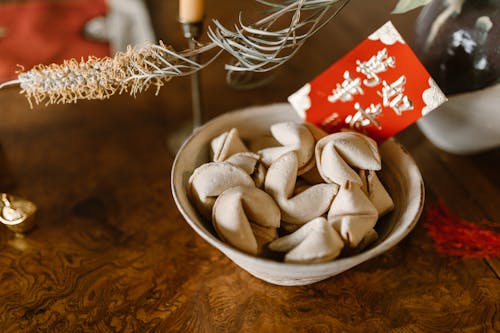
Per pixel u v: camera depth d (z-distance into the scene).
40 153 0.60
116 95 0.68
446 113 0.52
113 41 0.80
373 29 0.75
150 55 0.44
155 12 0.82
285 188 0.44
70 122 0.64
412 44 0.54
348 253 0.43
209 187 0.44
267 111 0.52
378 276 0.48
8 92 0.66
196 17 0.52
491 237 0.50
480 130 0.52
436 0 0.51
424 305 0.46
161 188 0.56
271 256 0.44
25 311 0.46
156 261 0.50
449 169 0.57
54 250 0.50
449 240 0.50
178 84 0.69
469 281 0.48
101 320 0.45
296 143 0.46
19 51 0.77
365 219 0.43
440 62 0.51
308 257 0.41
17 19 0.84
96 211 0.54
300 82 0.68
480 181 0.56
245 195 0.42
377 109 0.49
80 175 0.57
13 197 0.51
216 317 0.45
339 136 0.46
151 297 0.47
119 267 0.49
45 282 0.48
